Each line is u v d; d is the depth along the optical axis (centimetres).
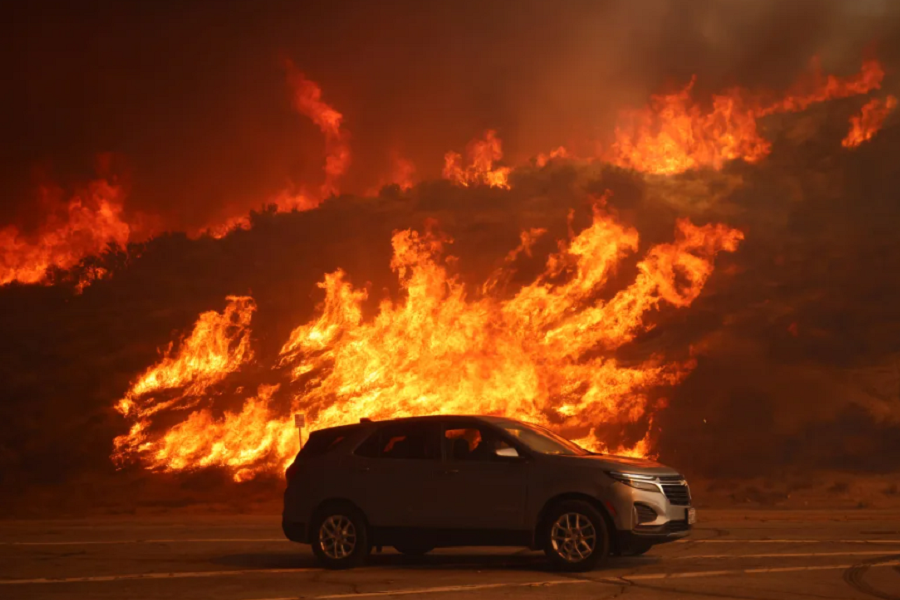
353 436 1222
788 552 1297
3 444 4378
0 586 1059
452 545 1156
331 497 1196
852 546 1370
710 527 1731
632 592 960
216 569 1198
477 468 1151
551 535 1112
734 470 3541
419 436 1193
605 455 1188
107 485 3844
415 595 955
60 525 2089
